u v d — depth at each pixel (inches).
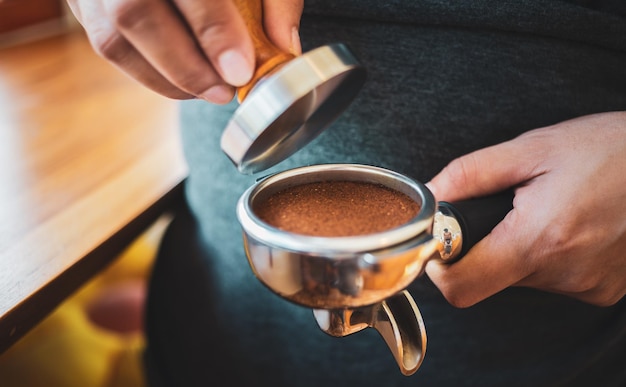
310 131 11.2
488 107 12.8
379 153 13.4
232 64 9.4
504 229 11.2
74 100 23.0
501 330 14.1
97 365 20.1
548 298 13.7
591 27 12.1
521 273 11.4
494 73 12.5
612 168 11.3
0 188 16.6
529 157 11.7
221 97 10.2
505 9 11.9
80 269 14.0
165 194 17.2
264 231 8.5
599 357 14.9
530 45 12.3
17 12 28.9
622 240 11.5
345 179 10.5
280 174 10.1
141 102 23.4
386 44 12.7
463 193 11.9
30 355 19.3
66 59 27.4
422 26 12.4
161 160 18.9
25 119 21.0
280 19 10.3
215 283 16.3
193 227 17.3
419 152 13.3
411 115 13.0
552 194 11.2
